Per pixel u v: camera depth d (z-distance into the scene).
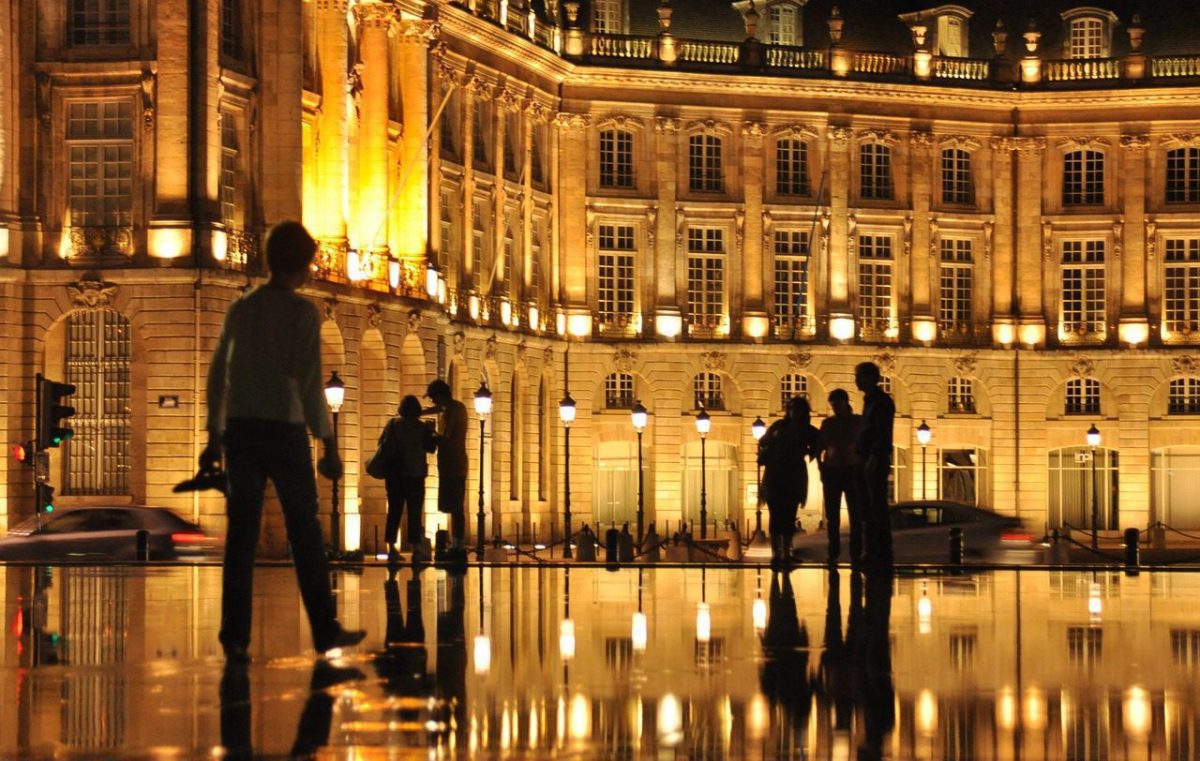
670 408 96.38
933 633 18.33
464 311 83.44
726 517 97.75
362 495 71.50
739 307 98.25
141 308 60.06
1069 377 102.19
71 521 51.03
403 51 76.25
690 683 13.95
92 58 60.75
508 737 11.36
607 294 96.19
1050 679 14.23
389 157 75.12
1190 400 102.12
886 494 31.08
